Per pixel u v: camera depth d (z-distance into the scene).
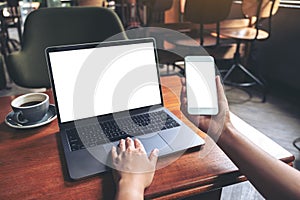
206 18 2.23
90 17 1.29
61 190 0.53
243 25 2.87
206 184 0.56
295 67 2.65
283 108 2.42
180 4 3.15
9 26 3.53
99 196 0.51
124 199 0.48
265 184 0.52
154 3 2.92
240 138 0.61
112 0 3.59
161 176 0.56
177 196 0.54
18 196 0.51
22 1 3.04
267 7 2.25
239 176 0.58
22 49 1.25
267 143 0.68
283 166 0.54
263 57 3.05
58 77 0.76
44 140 0.70
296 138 1.95
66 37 1.29
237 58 2.69
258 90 2.80
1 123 0.79
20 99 0.79
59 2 2.61
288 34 2.67
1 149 0.66
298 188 0.49
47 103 0.79
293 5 2.58
